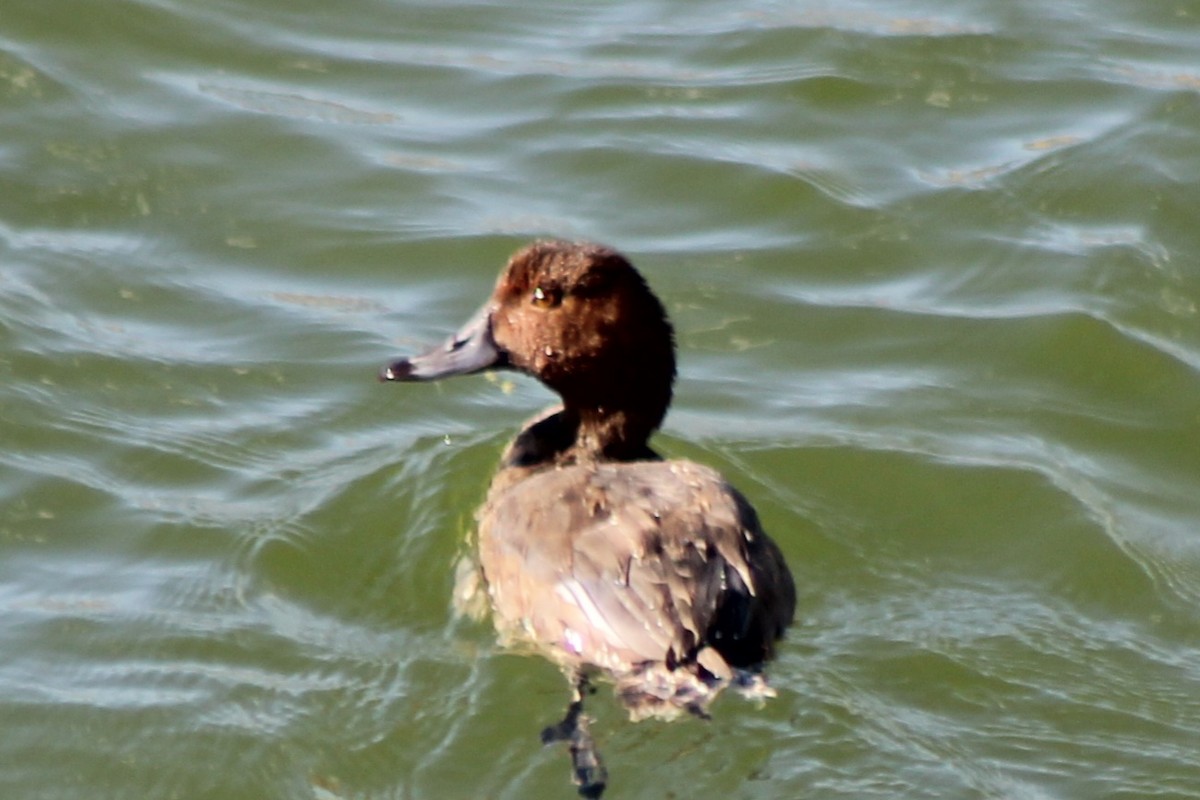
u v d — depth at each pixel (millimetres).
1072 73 18047
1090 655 11195
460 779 10000
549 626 10461
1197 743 10375
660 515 10461
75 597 11703
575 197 16250
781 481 12938
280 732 10414
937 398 14039
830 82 17766
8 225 15422
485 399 14023
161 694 10781
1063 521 12586
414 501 12586
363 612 11547
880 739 10109
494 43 18391
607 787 9805
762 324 14891
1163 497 13109
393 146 16750
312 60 17891
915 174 16656
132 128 16656
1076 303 14984
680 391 14086
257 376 14039
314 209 15906
